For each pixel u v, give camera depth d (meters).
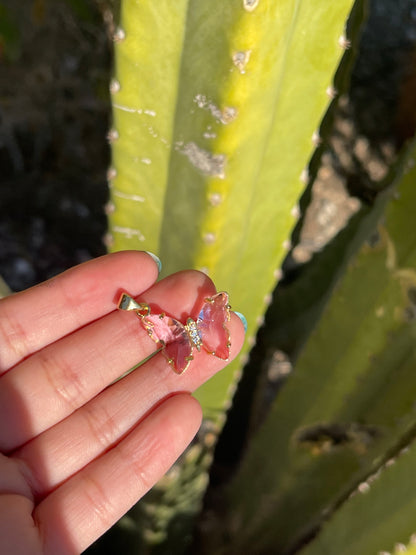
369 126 0.33
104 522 0.12
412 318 0.15
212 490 0.21
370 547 0.13
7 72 0.27
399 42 0.36
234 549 0.19
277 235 0.14
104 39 0.25
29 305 0.13
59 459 0.13
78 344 0.13
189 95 0.11
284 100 0.12
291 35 0.10
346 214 0.30
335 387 0.17
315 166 0.17
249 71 0.10
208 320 0.13
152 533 0.17
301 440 0.17
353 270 0.16
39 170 0.29
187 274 0.13
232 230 0.13
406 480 0.12
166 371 0.13
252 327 0.16
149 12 0.10
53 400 0.13
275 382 0.25
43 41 0.27
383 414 0.16
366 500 0.13
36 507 0.12
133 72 0.11
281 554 0.19
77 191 0.29
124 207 0.14
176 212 0.13
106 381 0.13
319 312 0.20
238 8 0.09
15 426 0.13
